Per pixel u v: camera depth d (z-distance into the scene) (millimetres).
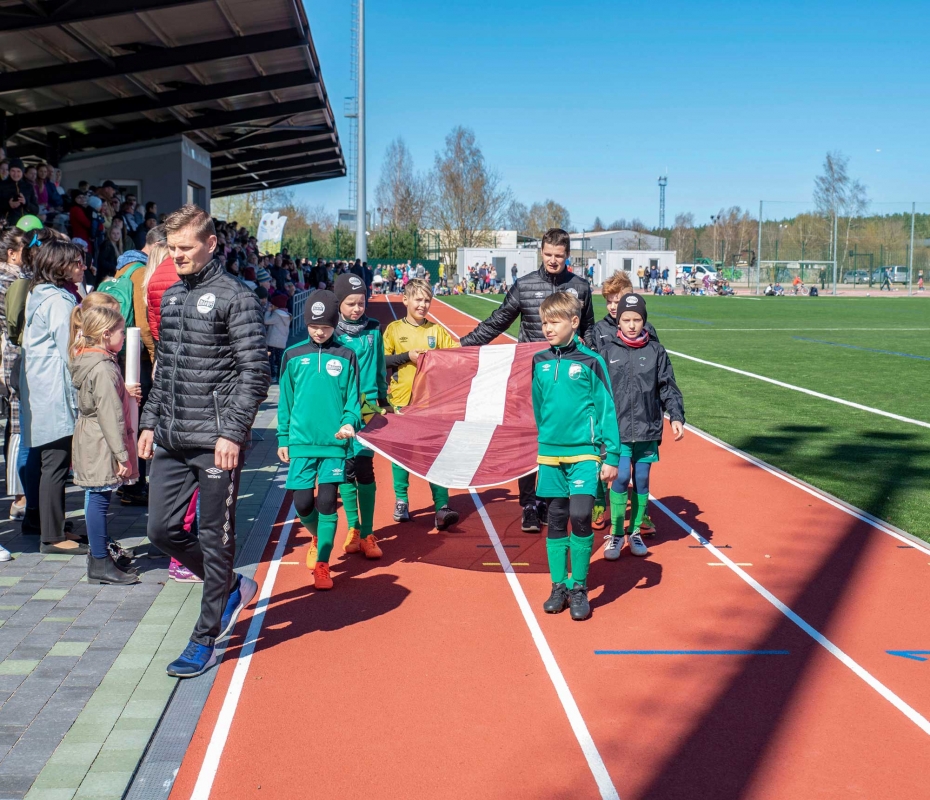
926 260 61781
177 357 4309
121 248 15516
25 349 5867
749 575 5934
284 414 5621
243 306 4281
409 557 6230
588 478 5105
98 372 5270
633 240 93438
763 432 10977
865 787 3531
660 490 8219
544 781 3555
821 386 15008
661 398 6293
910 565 6137
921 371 17000
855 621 5160
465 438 6082
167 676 4348
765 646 4812
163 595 5410
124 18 14258
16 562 5918
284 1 14180
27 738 3750
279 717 4023
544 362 5188
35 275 5926
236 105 22781
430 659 4617
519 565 6070
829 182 62469
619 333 6195
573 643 4828
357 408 5539
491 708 4121
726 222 94438
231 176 32875
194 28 15266
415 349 6973
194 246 4246
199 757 3697
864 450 9906
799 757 3740
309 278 27469
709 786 3531
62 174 23188
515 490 8195
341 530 6859
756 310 37844
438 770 3623
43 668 4395
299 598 5434
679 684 4371
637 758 3725
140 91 18812
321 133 27109
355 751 3756
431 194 66438
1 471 8148
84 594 5387
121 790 3402
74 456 5477
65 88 17875
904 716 4082
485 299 45906
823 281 62125
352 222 76188
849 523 7145
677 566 6113
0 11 11805
